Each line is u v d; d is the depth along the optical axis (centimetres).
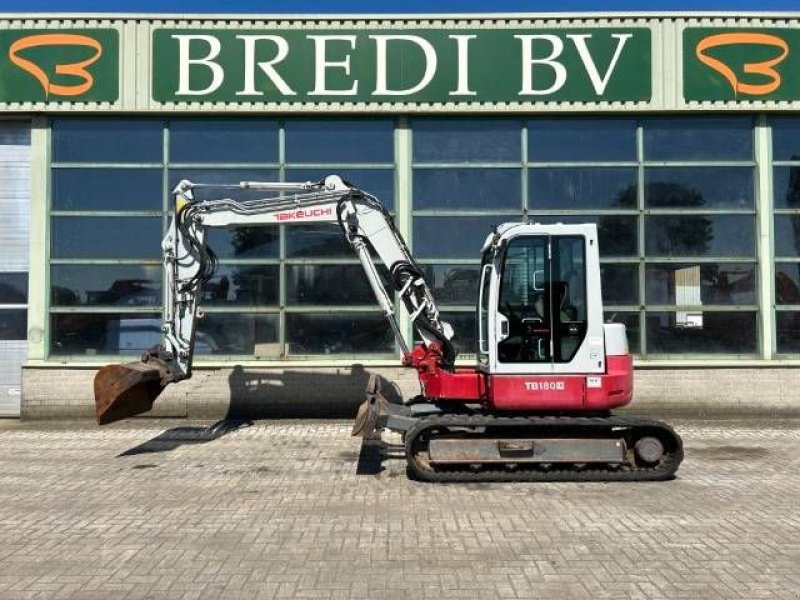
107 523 619
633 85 1166
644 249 1180
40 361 1160
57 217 1180
